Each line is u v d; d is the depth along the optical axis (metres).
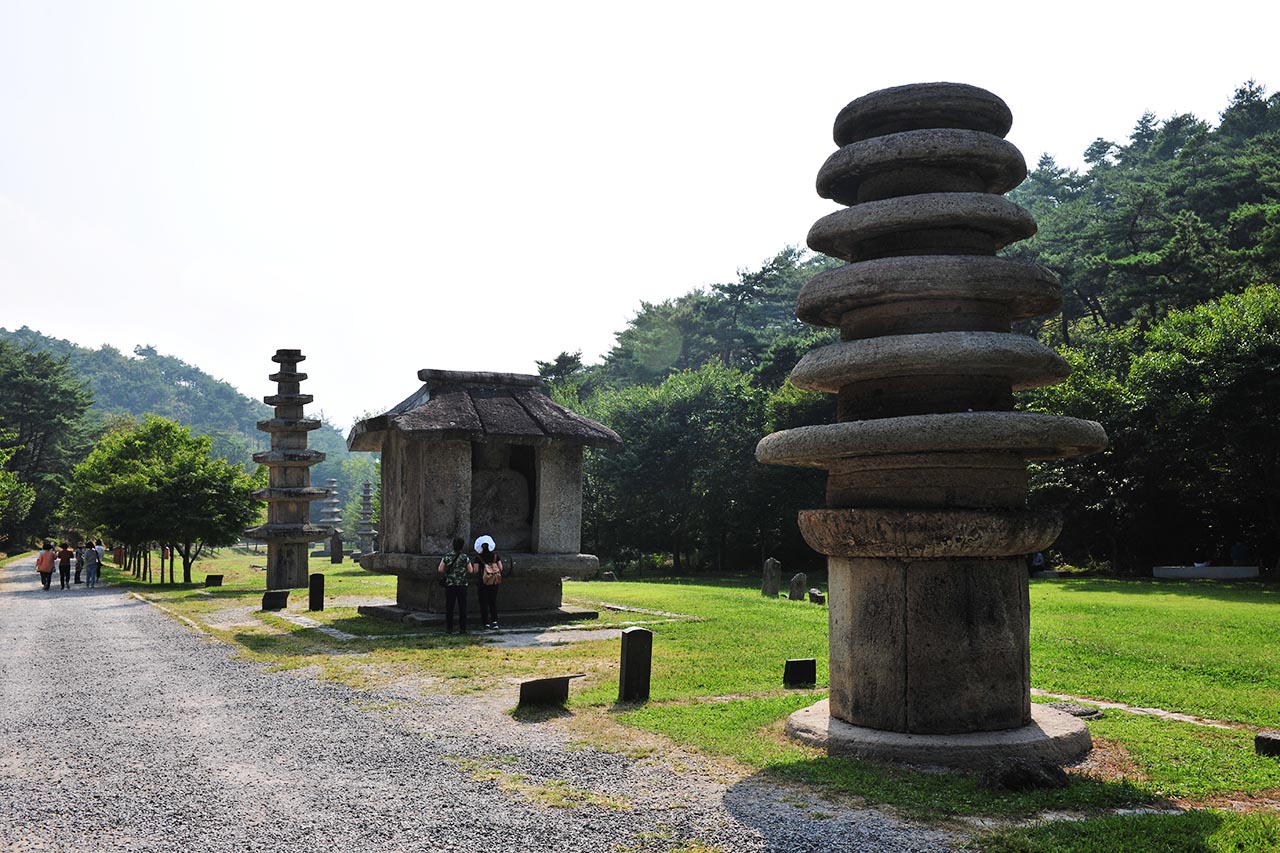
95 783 8.30
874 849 6.43
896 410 9.51
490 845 6.64
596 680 13.16
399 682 13.24
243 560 85.38
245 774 8.56
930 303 9.48
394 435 22.52
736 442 50.84
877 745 8.72
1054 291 9.55
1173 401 35.25
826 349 9.82
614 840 6.71
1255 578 35.53
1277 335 33.78
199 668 14.88
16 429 80.62
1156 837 6.34
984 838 6.49
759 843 6.60
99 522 39.81
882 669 9.27
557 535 21.48
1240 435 35.03
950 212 9.31
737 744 9.29
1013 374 9.52
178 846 6.68
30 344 91.56
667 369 75.25
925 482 9.27
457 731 10.15
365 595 28.41
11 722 10.95
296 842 6.74
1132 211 52.34
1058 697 11.82
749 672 13.52
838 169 9.91
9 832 6.99
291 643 17.44
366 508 75.62
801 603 24.23
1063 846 6.24
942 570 9.17
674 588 29.64
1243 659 14.42
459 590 18.50
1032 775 7.66
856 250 10.23
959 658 9.09
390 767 8.72
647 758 8.89
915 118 9.86
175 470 40.41
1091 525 40.69
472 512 21.36
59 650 17.42
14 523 74.56
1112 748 9.05
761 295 76.69
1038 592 28.20
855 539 9.30
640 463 51.16
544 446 21.41
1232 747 9.02
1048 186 88.81
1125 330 48.12
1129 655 15.05
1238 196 49.94
